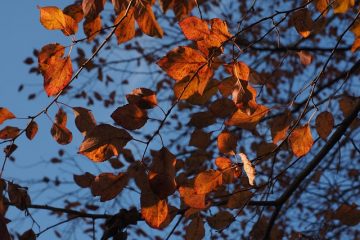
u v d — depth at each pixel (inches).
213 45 70.3
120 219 78.9
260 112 74.0
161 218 69.6
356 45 76.3
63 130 73.5
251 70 75.8
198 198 74.6
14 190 76.5
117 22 70.7
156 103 71.0
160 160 69.1
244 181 80.6
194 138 76.0
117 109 70.4
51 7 69.1
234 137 74.7
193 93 71.5
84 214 83.3
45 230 80.7
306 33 74.3
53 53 70.0
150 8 70.6
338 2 74.2
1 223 70.6
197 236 78.5
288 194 90.6
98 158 69.1
